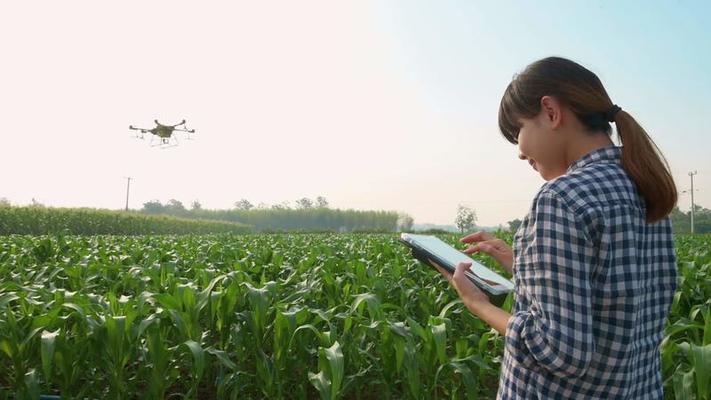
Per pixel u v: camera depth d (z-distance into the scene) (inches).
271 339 163.2
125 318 129.4
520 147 63.1
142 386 157.4
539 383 56.6
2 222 1197.1
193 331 145.0
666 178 54.8
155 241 493.0
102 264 244.7
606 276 52.1
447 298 198.1
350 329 162.9
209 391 157.3
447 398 156.0
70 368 127.7
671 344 128.7
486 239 85.7
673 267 59.2
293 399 148.1
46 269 232.4
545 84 58.4
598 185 53.7
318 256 297.3
